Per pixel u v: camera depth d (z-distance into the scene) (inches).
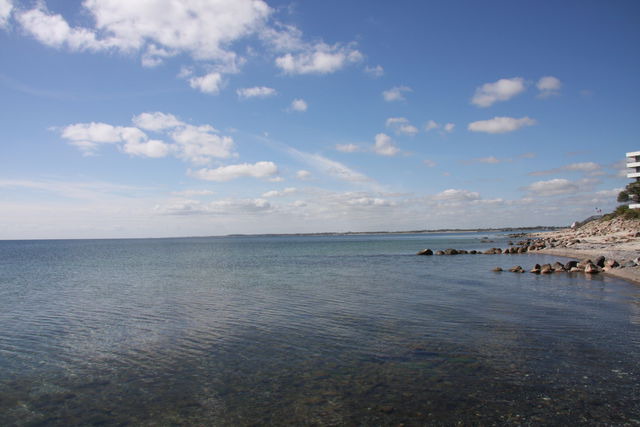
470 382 405.4
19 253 3991.1
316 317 711.7
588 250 2208.4
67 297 1015.0
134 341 585.3
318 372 443.8
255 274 1529.3
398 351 507.2
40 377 449.7
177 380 432.1
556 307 758.5
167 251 4165.8
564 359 464.8
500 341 539.2
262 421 339.9
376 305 810.8
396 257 2420.0
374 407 358.6
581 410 343.6
